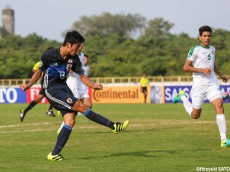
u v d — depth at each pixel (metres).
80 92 39.19
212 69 31.72
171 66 175.00
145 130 40.94
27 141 34.25
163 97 101.56
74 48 25.78
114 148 30.25
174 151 28.69
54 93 25.98
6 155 27.81
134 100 103.75
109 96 104.81
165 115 60.81
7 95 109.56
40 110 74.00
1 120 53.94
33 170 23.28
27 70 176.25
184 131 39.84
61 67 26.12
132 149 29.72
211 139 34.31
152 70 172.62
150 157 26.67
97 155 27.53
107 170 23.08
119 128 26.16
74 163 25.05
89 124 47.81
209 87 31.48
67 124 25.98
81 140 34.38
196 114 32.66
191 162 24.92
